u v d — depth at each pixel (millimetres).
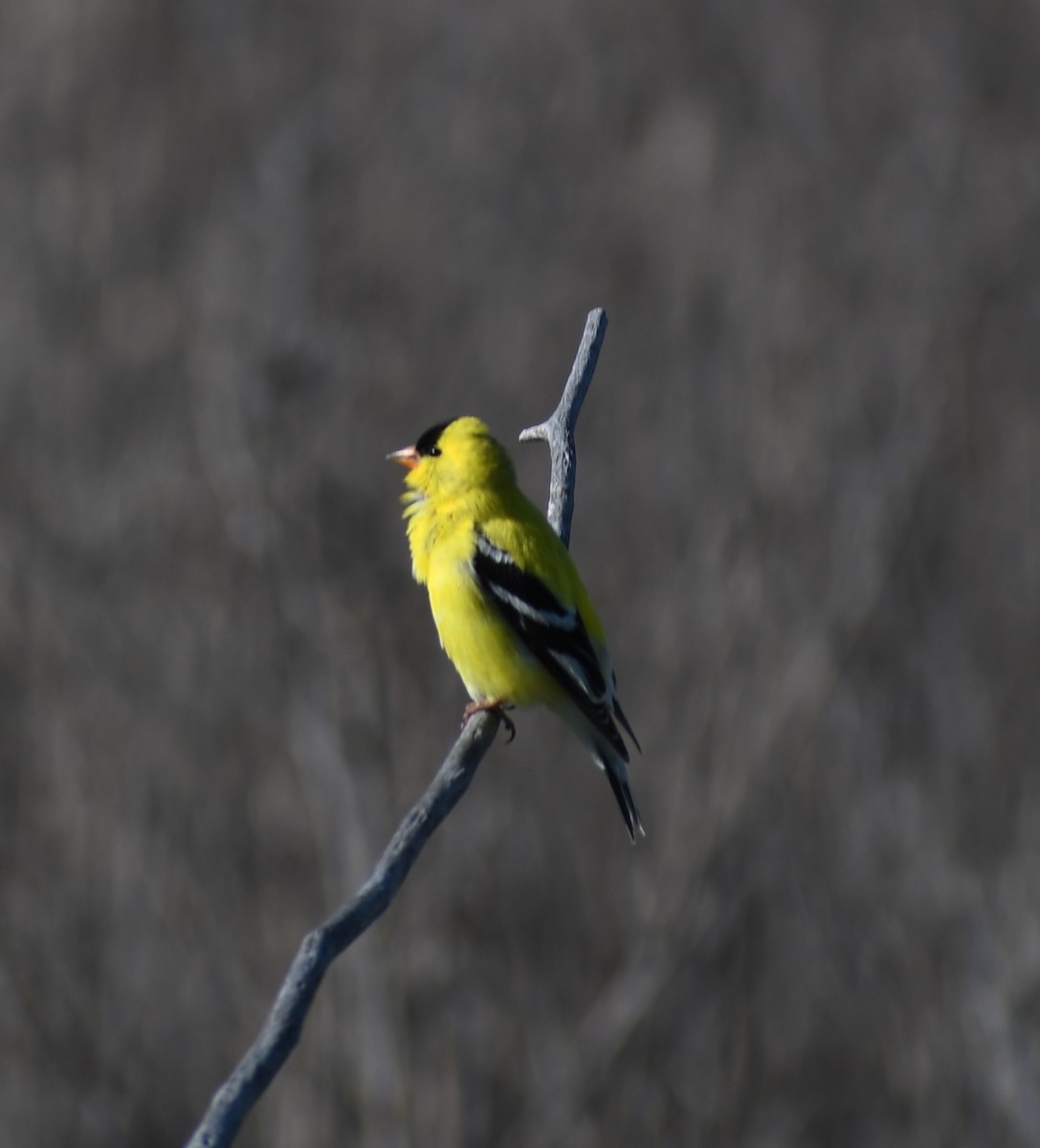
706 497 16500
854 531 14555
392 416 19500
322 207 23688
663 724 14109
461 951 13219
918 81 25703
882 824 13414
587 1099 12430
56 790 14547
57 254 23406
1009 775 14117
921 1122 12156
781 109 25812
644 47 27859
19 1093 13289
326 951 4105
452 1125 12398
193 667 15164
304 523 14992
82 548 16500
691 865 12758
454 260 23344
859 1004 12891
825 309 19750
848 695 13922
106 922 13859
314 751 13359
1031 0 27047
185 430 17859
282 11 28922
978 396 19141
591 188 25109
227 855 14148
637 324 21062
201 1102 13359
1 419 19328
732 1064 12781
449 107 27234
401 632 14680
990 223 22484
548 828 13977
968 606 15914
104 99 27391
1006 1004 12273
